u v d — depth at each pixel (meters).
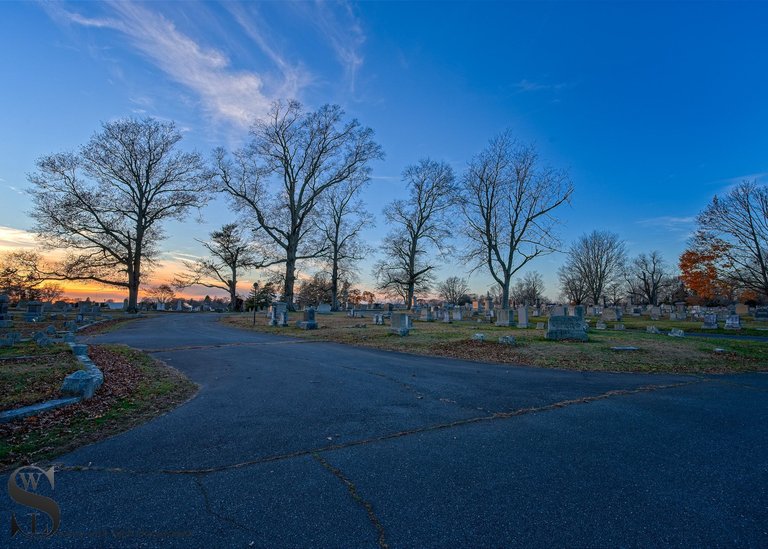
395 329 18.03
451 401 6.90
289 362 11.04
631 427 5.59
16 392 6.67
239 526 3.04
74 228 34.50
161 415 6.02
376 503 3.39
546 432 5.31
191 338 17.05
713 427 5.64
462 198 38.47
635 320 36.03
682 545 2.84
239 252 51.09
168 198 38.16
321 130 40.75
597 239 65.38
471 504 3.39
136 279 37.66
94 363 9.62
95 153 34.50
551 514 3.24
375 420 5.77
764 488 3.76
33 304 26.25
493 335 17.03
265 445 4.77
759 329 22.95
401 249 51.31
